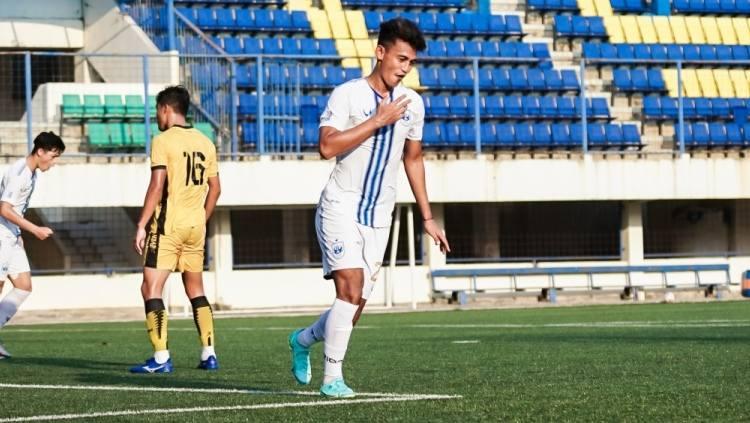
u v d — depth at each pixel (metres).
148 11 69.62
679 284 67.50
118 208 64.06
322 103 68.75
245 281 62.34
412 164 17.27
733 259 70.00
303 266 63.81
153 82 66.25
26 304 59.47
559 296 66.31
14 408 16.22
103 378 21.03
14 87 77.88
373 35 76.38
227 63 62.50
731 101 77.00
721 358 23.22
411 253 61.09
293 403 16.03
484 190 63.66
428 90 73.56
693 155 71.38
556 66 78.06
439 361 24.14
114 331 41.75
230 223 62.69
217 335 37.62
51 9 76.94
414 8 80.12
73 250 63.41
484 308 58.69
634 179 65.69
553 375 20.20
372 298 64.62
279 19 74.81
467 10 81.31
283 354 27.67
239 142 63.53
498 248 69.88
